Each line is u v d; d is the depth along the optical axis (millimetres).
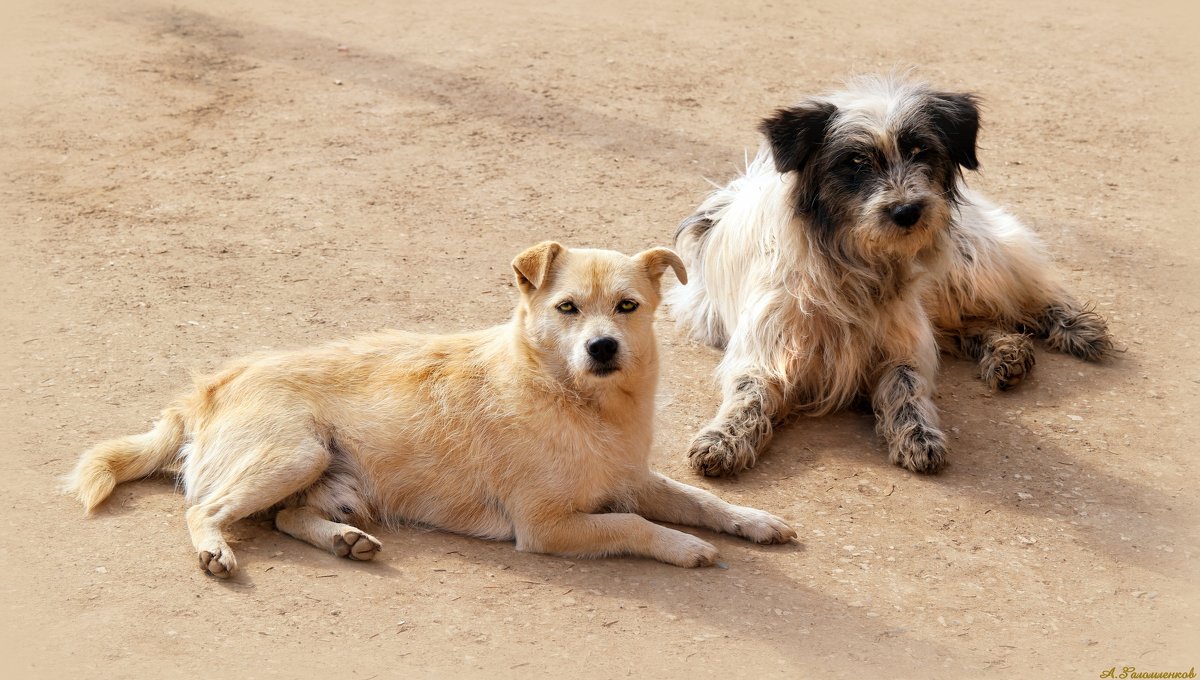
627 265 4086
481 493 4102
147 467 4160
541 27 7809
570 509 4078
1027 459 4355
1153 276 4949
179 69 6691
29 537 4031
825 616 3982
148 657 3850
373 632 3908
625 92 6504
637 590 4008
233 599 3945
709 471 4281
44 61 6754
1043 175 5527
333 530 4035
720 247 4660
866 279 4441
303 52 7090
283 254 4887
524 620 3941
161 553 4020
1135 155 5828
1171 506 4246
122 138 5590
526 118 6039
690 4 8562
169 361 4473
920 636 3957
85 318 4602
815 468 4328
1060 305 4742
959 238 4672
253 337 4559
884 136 4383
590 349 4016
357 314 4656
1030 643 3957
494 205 5148
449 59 7020
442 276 4816
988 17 8430
